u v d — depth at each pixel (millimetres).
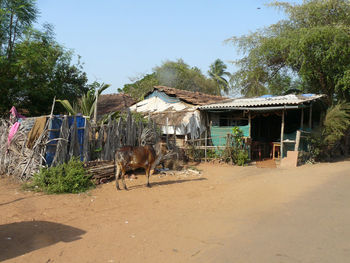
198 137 16031
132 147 8883
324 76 18531
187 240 4668
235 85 23578
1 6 15219
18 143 9930
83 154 9859
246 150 14969
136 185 9367
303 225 5066
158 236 4895
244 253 4035
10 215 6102
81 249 4430
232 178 10680
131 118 11930
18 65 15211
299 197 7082
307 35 16641
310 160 14742
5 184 8953
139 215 6180
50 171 8625
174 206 6906
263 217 5648
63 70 19391
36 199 7375
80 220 5867
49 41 17812
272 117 20031
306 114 18984
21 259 4094
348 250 3961
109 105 23203
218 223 5434
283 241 4383
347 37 16047
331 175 9984
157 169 11852
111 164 10336
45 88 16750
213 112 17188
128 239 4797
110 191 8508
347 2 18156
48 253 4293
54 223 5672
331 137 15594
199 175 11352
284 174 10656
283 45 18406
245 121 18391
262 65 21984
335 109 15688
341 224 5035
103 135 10633
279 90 23719
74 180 8414
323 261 3674
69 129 9500
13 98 16062
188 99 17344
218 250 4195
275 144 16109
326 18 18891
